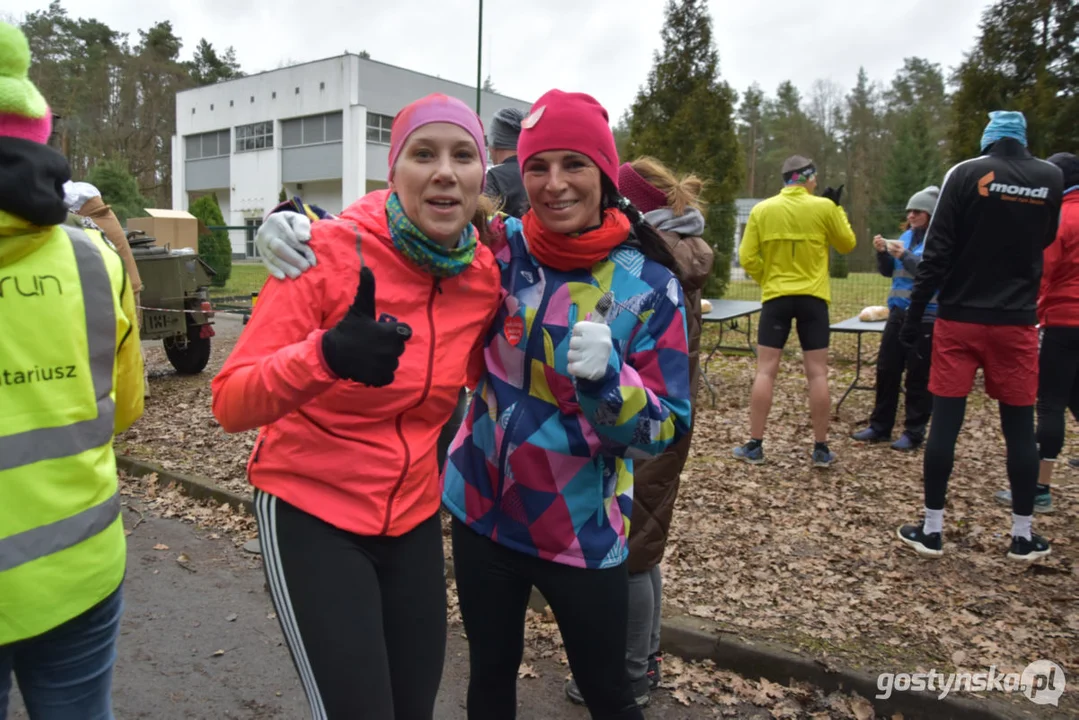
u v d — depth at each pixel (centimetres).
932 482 390
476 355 204
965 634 314
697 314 269
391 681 187
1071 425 683
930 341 572
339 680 165
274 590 175
